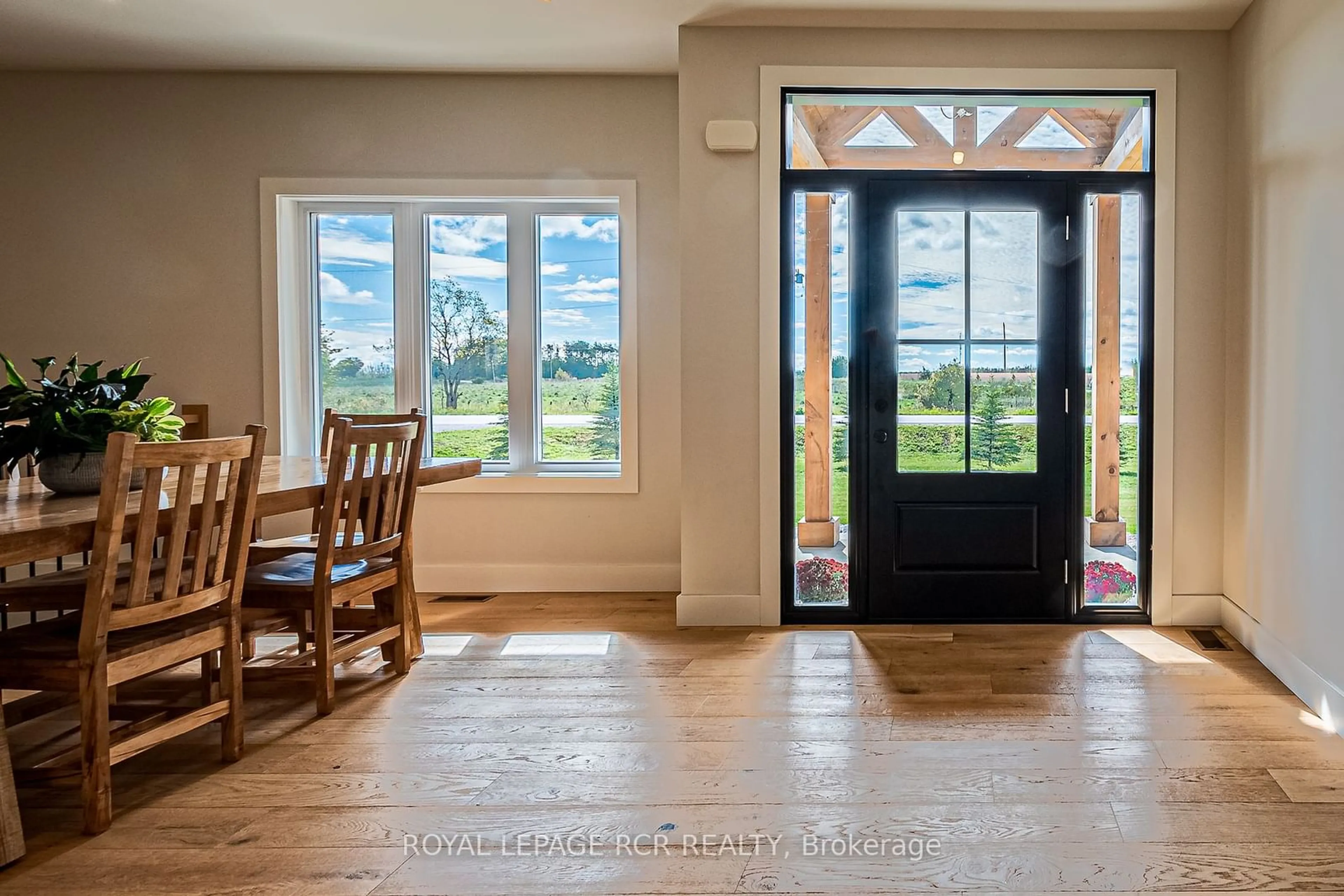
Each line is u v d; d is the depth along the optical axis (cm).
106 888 173
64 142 432
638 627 372
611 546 445
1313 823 195
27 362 439
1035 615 374
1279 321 305
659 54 400
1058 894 168
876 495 375
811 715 265
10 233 436
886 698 280
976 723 257
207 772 228
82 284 438
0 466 241
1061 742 242
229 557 231
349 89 430
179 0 345
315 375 454
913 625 372
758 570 373
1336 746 239
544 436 459
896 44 360
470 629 370
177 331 438
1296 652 286
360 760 235
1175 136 358
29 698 252
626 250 434
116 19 362
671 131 430
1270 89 313
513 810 205
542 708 274
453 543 448
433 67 419
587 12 352
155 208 434
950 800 208
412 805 208
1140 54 358
